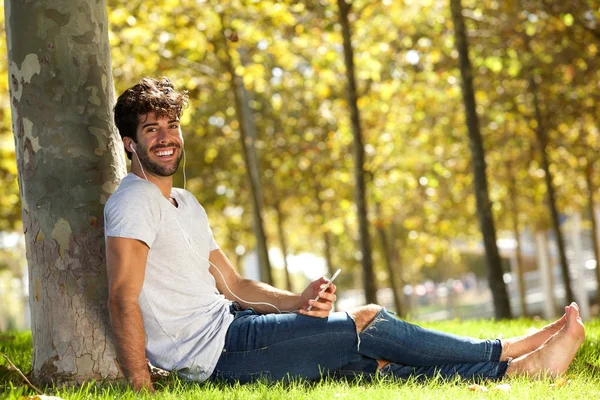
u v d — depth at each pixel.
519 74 18.34
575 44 17.69
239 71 16.47
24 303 45.03
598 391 4.51
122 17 13.63
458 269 56.78
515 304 44.50
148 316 4.59
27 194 5.11
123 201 4.47
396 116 20.98
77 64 5.14
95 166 5.13
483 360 4.90
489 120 21.64
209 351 4.62
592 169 25.75
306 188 25.23
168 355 4.62
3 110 15.58
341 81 20.06
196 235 4.80
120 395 4.30
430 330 4.86
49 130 5.07
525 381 4.66
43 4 5.08
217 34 15.34
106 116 5.24
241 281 5.13
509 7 16.98
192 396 4.16
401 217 26.47
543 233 34.56
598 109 19.98
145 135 4.59
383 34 17.69
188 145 22.08
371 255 16.44
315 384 4.65
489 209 14.62
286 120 23.34
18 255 43.16
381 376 4.81
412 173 22.06
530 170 25.44
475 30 18.16
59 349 4.98
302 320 4.65
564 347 4.83
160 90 4.66
